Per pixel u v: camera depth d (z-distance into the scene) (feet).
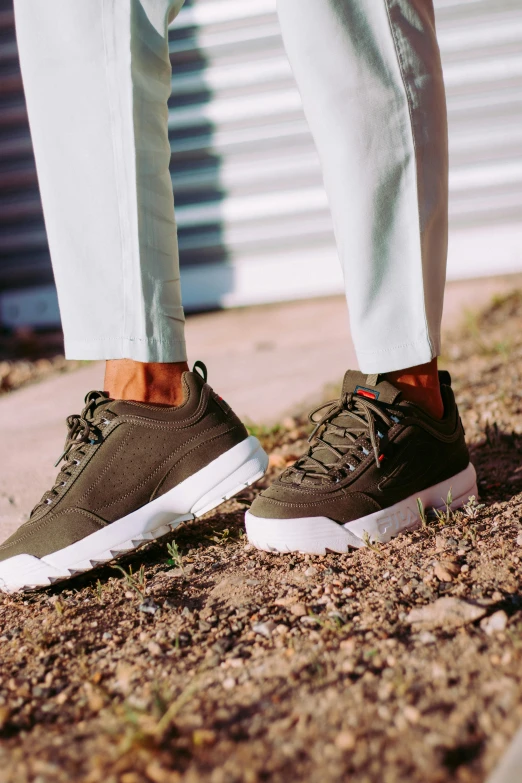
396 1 4.16
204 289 15.60
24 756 3.03
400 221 4.39
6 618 4.33
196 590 4.40
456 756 2.73
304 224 14.98
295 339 13.08
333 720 3.01
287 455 6.83
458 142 14.44
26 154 15.48
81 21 4.33
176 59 14.64
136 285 4.56
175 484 4.80
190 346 13.47
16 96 15.29
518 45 13.88
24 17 4.46
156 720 3.11
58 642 3.95
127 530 4.67
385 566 4.37
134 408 4.73
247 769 2.78
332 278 15.06
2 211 15.84
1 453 8.25
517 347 10.18
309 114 4.42
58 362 13.65
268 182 14.93
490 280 15.53
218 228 15.29
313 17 4.17
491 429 6.77
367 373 4.65
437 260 4.53
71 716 3.29
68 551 4.53
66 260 4.67
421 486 4.89
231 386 10.34
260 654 3.60
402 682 3.18
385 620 3.74
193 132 14.96
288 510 4.63
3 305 16.21
